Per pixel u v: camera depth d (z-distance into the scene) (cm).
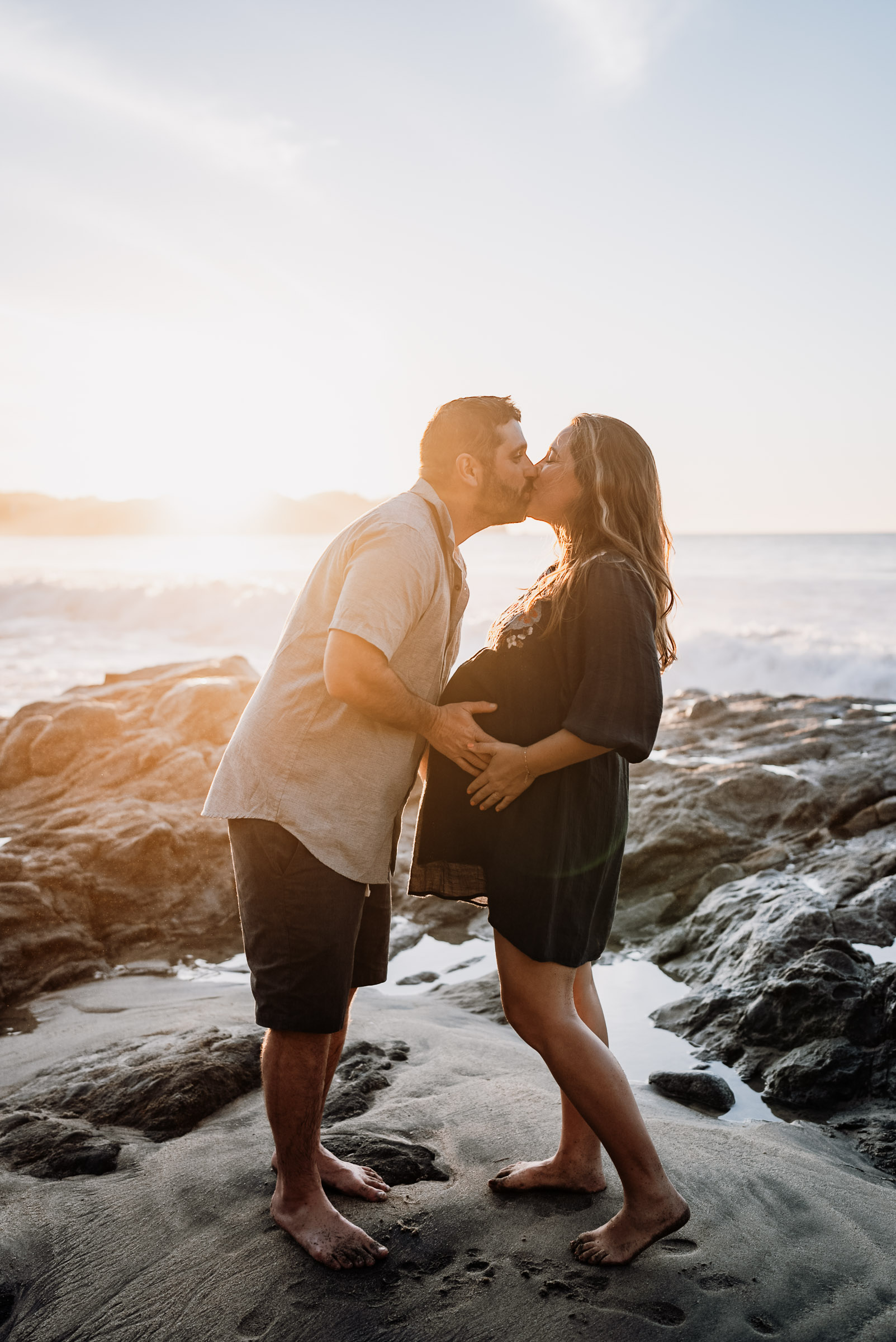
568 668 224
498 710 230
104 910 495
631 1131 212
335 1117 291
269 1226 225
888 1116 312
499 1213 231
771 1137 289
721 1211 233
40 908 469
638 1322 194
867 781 634
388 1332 192
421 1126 277
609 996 435
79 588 2636
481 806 225
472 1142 266
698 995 415
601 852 229
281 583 3250
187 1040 334
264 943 220
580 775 226
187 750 645
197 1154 261
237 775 228
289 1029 215
